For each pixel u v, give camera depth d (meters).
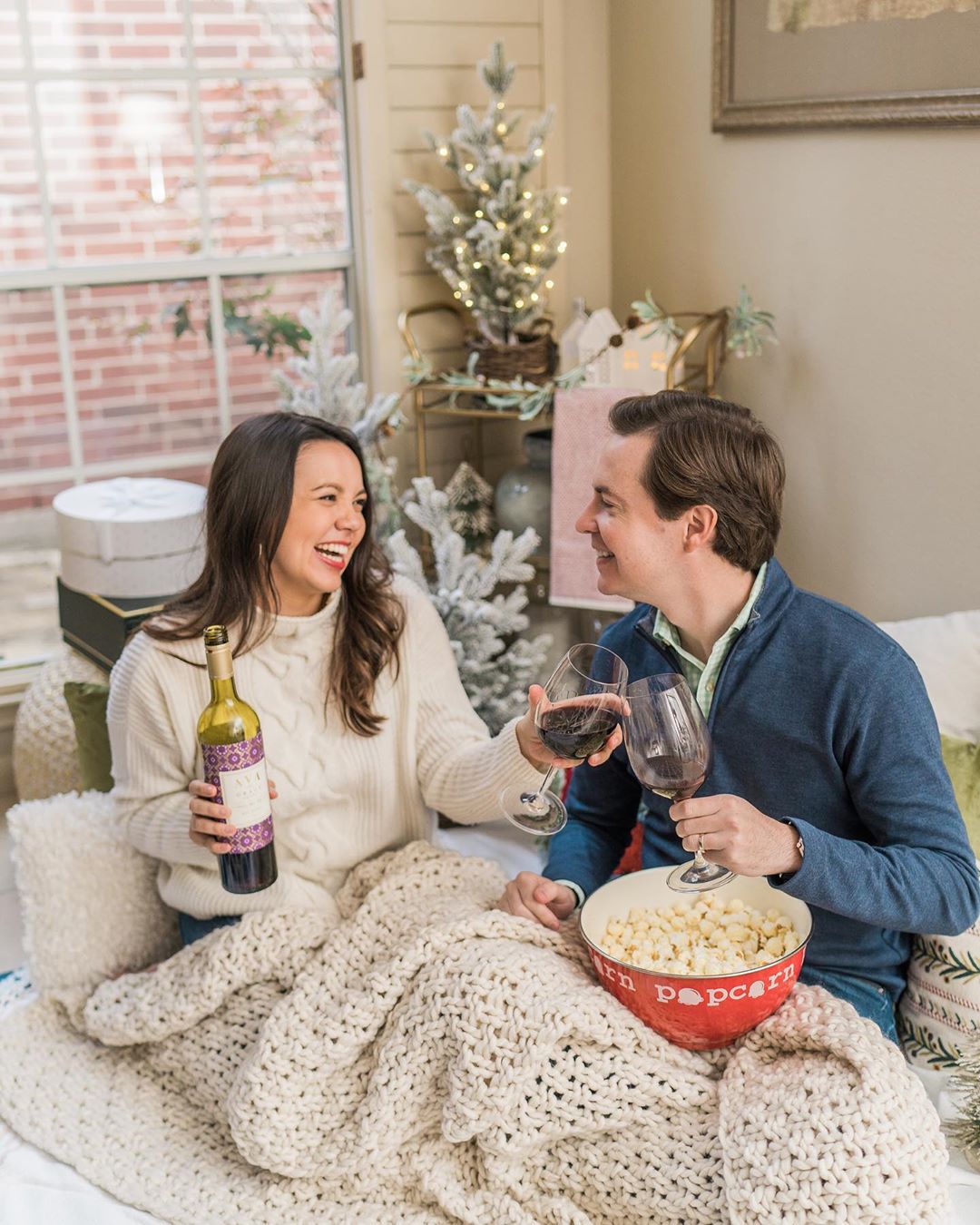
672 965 1.65
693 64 3.06
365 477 2.02
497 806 1.99
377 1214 1.74
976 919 1.67
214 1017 1.92
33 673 3.37
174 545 2.91
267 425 1.96
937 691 2.13
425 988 1.71
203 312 3.45
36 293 3.28
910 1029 1.81
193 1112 1.95
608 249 3.55
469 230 3.04
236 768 1.76
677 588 1.74
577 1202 1.68
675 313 3.23
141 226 3.34
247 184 3.41
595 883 1.96
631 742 1.55
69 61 3.19
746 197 2.95
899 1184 1.42
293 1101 1.74
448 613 2.97
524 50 3.35
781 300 2.89
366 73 3.22
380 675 2.07
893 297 2.57
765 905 1.76
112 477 3.48
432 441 3.53
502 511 3.26
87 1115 1.94
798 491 2.93
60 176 3.25
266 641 2.00
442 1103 1.73
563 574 3.08
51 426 3.38
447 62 3.30
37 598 3.49
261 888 1.82
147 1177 1.82
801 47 2.67
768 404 2.99
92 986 2.12
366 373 3.56
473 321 3.50
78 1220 1.74
